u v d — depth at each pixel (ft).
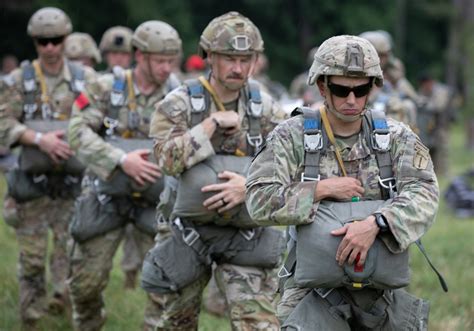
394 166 29.09
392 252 28.04
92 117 42.42
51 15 48.49
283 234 35.63
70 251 43.27
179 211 35.09
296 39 268.62
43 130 47.96
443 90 111.75
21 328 48.49
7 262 61.87
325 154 29.14
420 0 293.84
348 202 28.60
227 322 49.19
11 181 48.78
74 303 43.98
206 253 35.35
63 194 49.47
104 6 209.77
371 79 28.25
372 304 29.30
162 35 42.09
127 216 43.09
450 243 67.77
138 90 42.91
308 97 70.64
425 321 29.68
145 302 52.54
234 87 35.09
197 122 35.45
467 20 215.51
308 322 28.86
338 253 27.84
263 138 36.14
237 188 34.42
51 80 49.24
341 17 272.10
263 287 35.37
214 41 34.58
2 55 196.95
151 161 42.14
